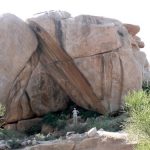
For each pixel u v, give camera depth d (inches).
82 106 869.2
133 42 955.3
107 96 796.6
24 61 789.2
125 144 474.9
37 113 876.0
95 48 784.9
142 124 279.0
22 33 781.3
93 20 800.9
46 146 517.3
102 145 498.3
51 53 817.5
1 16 772.0
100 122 683.4
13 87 792.3
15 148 555.5
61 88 893.2
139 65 833.5
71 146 514.0
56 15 793.6
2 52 754.2
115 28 800.3
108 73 792.3
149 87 872.3
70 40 780.0
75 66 794.8
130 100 293.9
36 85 852.6
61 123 799.1
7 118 819.4
